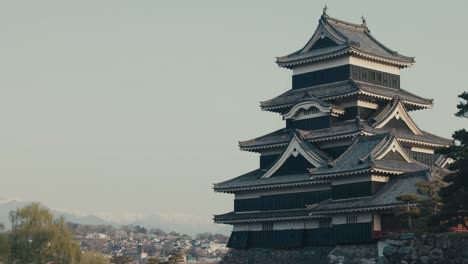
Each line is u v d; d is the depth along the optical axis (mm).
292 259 122125
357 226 111250
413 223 101375
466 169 84188
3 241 122562
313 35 138250
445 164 130000
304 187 122938
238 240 131125
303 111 131500
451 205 84438
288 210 124438
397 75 139250
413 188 107312
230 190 131125
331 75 134375
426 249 88500
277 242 125125
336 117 129750
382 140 115688
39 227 125438
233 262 130875
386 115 127250
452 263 85375
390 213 108250
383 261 93188
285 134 133125
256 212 128875
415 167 115875
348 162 114875
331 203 114625
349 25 142625
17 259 123062
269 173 127875
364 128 121688
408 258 89938
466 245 84375
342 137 123062
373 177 111312
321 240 118812
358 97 128625
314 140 126688
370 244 109750
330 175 114375
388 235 98812
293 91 139250
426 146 130125
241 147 135250
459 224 91312
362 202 109938
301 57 136875
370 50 135875
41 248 124312
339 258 113375
